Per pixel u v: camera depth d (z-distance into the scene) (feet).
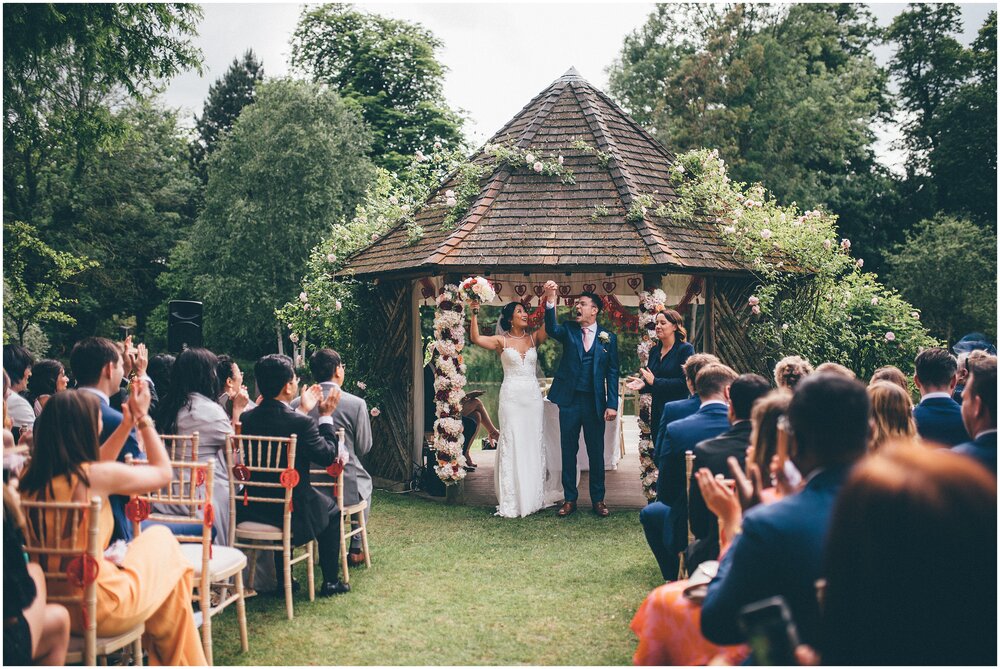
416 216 34.37
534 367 27.63
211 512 13.92
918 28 102.01
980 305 81.51
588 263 27.35
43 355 74.54
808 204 88.53
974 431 11.21
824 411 8.68
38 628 10.13
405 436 32.55
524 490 26.94
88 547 10.82
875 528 6.61
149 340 117.08
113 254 113.09
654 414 25.43
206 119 140.97
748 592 8.63
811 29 98.07
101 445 13.20
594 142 31.81
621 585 19.31
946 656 6.56
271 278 98.63
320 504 17.79
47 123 51.62
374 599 18.33
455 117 106.83
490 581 19.72
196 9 48.03
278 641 15.70
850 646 6.68
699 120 91.40
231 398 19.70
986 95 93.61
